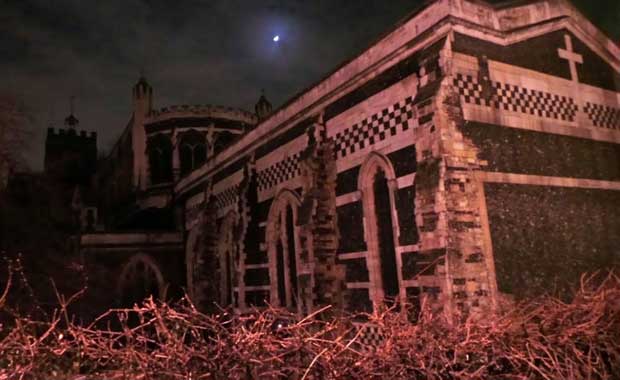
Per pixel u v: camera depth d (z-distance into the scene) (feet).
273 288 69.00
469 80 41.55
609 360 21.44
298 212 57.11
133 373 15.74
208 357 15.93
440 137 38.86
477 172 40.22
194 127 136.36
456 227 37.99
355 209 51.85
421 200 39.91
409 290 42.91
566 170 46.75
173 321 18.01
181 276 108.27
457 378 18.02
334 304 52.60
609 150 51.55
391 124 46.68
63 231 107.14
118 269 102.22
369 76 50.06
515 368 18.92
